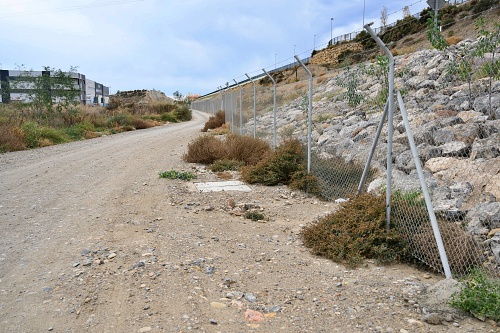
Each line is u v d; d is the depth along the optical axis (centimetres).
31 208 716
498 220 479
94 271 440
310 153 859
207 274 436
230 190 855
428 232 464
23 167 1180
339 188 788
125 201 765
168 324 332
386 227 503
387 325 324
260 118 1923
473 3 2442
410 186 634
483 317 326
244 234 585
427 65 1300
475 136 732
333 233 523
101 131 2578
